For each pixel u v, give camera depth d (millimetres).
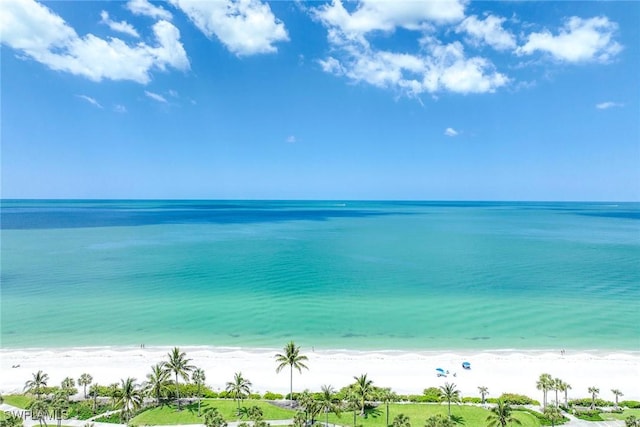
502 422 44250
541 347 71375
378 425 47562
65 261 137375
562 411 51375
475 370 62906
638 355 68000
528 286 108062
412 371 62594
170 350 69125
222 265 132750
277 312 87812
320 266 132375
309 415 48312
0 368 62156
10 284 107375
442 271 125688
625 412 51219
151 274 119312
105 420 49031
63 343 71625
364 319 84188
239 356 67062
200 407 51562
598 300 96125
